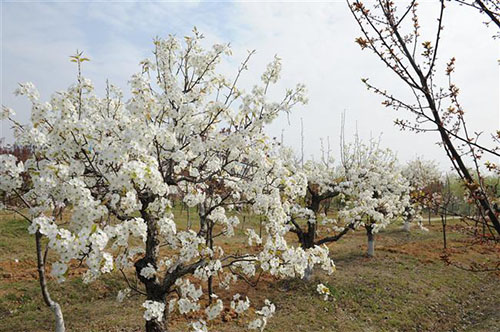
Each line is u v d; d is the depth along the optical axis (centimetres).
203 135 567
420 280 1084
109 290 896
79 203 332
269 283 988
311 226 1035
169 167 527
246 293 915
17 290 844
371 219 1252
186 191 630
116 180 348
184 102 508
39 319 751
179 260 516
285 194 558
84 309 800
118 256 479
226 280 666
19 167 354
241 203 534
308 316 812
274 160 538
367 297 936
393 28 286
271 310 499
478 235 374
